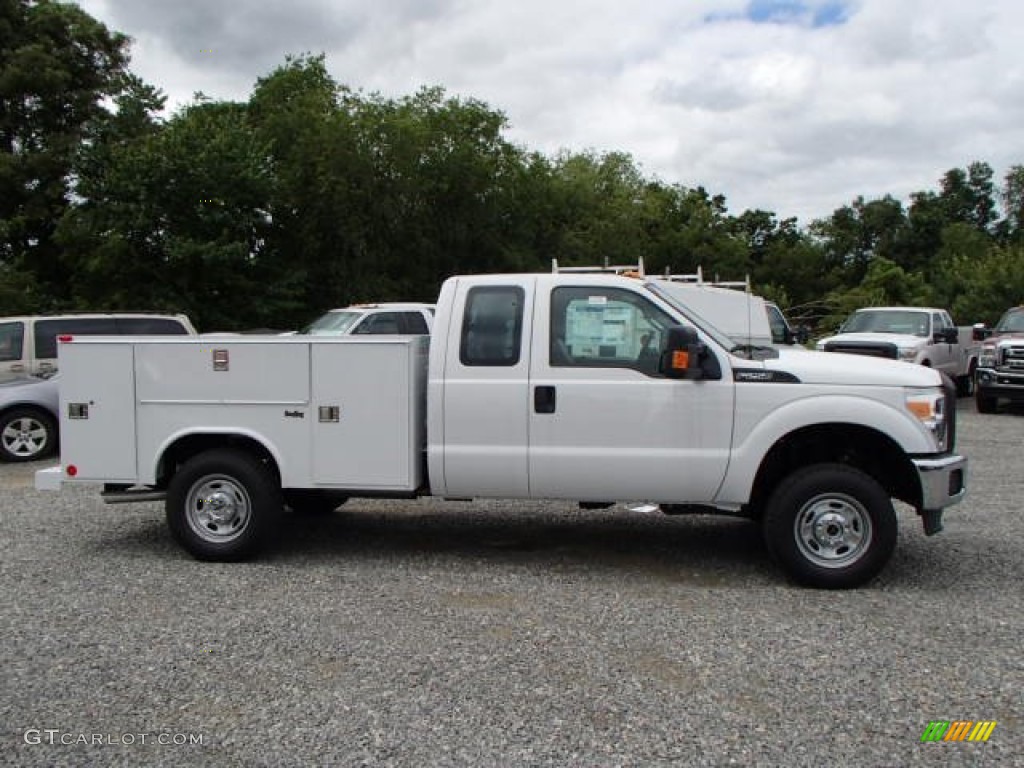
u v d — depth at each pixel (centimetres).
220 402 657
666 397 607
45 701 422
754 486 632
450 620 534
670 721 397
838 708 410
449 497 646
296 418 648
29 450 1166
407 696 424
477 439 627
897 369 607
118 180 2384
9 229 2766
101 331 1351
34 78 2883
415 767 358
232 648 488
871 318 1827
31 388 1171
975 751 371
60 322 1334
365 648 487
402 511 859
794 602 569
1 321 1312
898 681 441
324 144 3006
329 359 641
